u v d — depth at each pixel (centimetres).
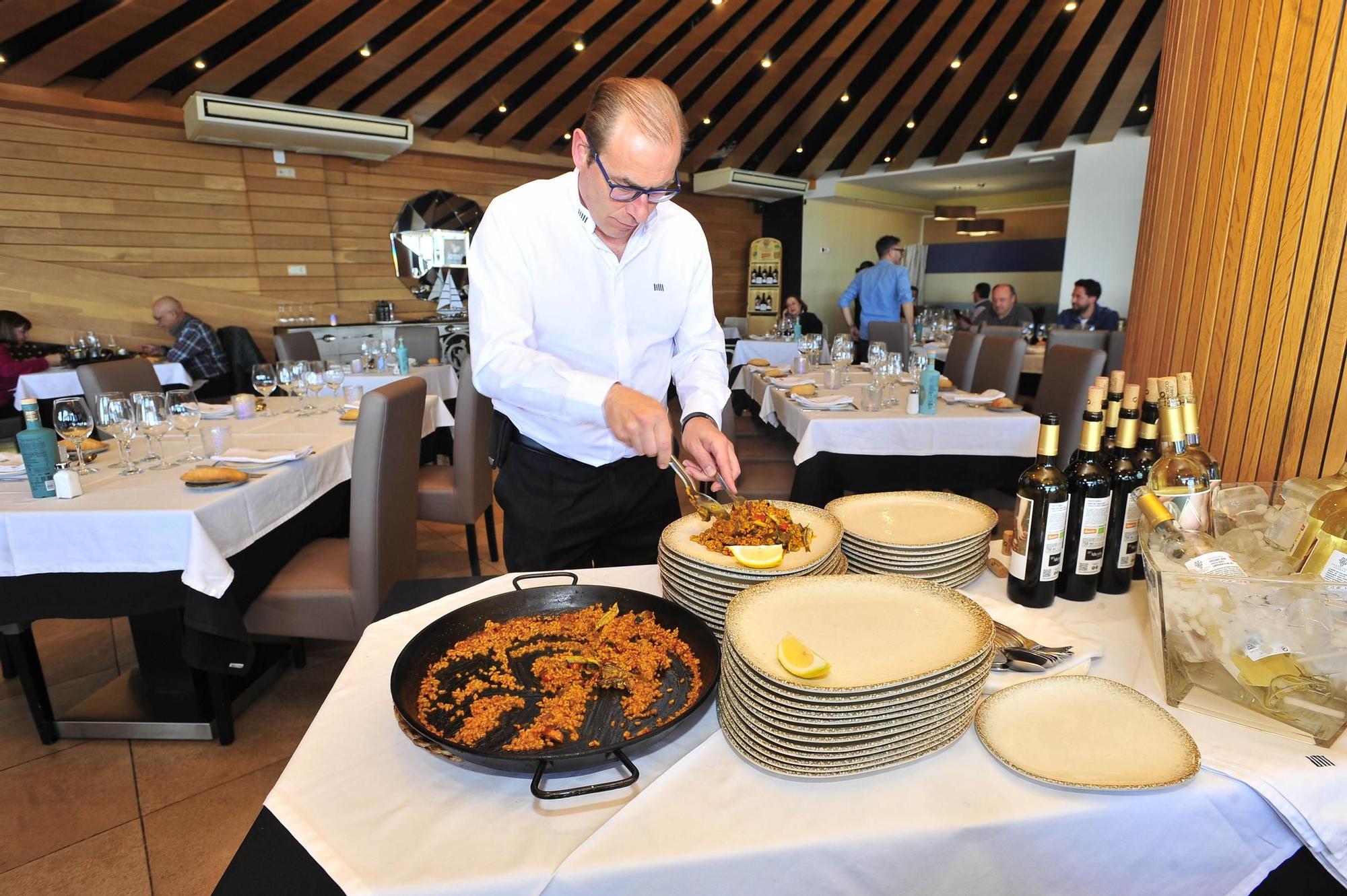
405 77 665
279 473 196
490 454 159
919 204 1274
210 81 607
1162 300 164
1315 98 118
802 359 426
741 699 70
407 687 79
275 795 66
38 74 546
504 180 868
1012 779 68
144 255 630
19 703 222
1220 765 68
